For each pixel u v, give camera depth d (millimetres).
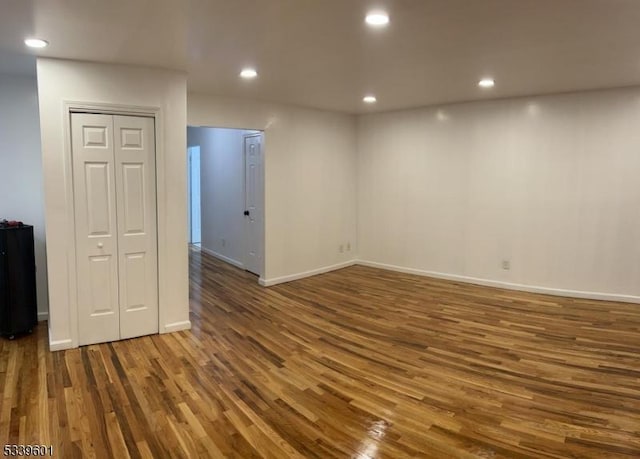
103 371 3195
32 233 3918
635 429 2500
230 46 3129
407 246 6426
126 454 2256
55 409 2674
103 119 3572
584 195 4977
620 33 2875
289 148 5820
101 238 3652
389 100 5434
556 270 5207
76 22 2617
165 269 3918
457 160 5785
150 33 2842
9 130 4094
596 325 4188
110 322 3748
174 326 4023
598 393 2908
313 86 4559
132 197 3748
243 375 3162
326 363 3375
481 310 4672
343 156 6664
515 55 3408
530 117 5199
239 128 5254
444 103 5699
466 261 5844
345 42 3061
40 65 3305
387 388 2979
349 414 2650
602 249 4945
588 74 4047
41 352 3521
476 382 3064
